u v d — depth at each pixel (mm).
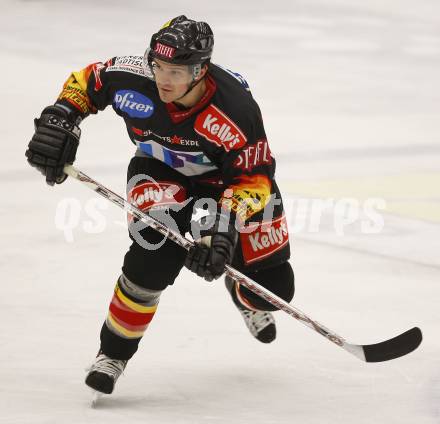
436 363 13398
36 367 12641
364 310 16031
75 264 18094
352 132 31469
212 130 11102
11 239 19547
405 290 17203
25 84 37281
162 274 11227
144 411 11016
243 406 11469
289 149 28781
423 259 19047
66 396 11477
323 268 18422
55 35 48781
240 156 11164
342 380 12648
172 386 12203
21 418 10406
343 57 46156
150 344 14039
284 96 37156
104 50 45531
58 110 11664
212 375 12734
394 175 25844
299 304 16297
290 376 12773
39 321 14789
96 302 15961
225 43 48250
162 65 10570
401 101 37094
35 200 22609
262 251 12148
